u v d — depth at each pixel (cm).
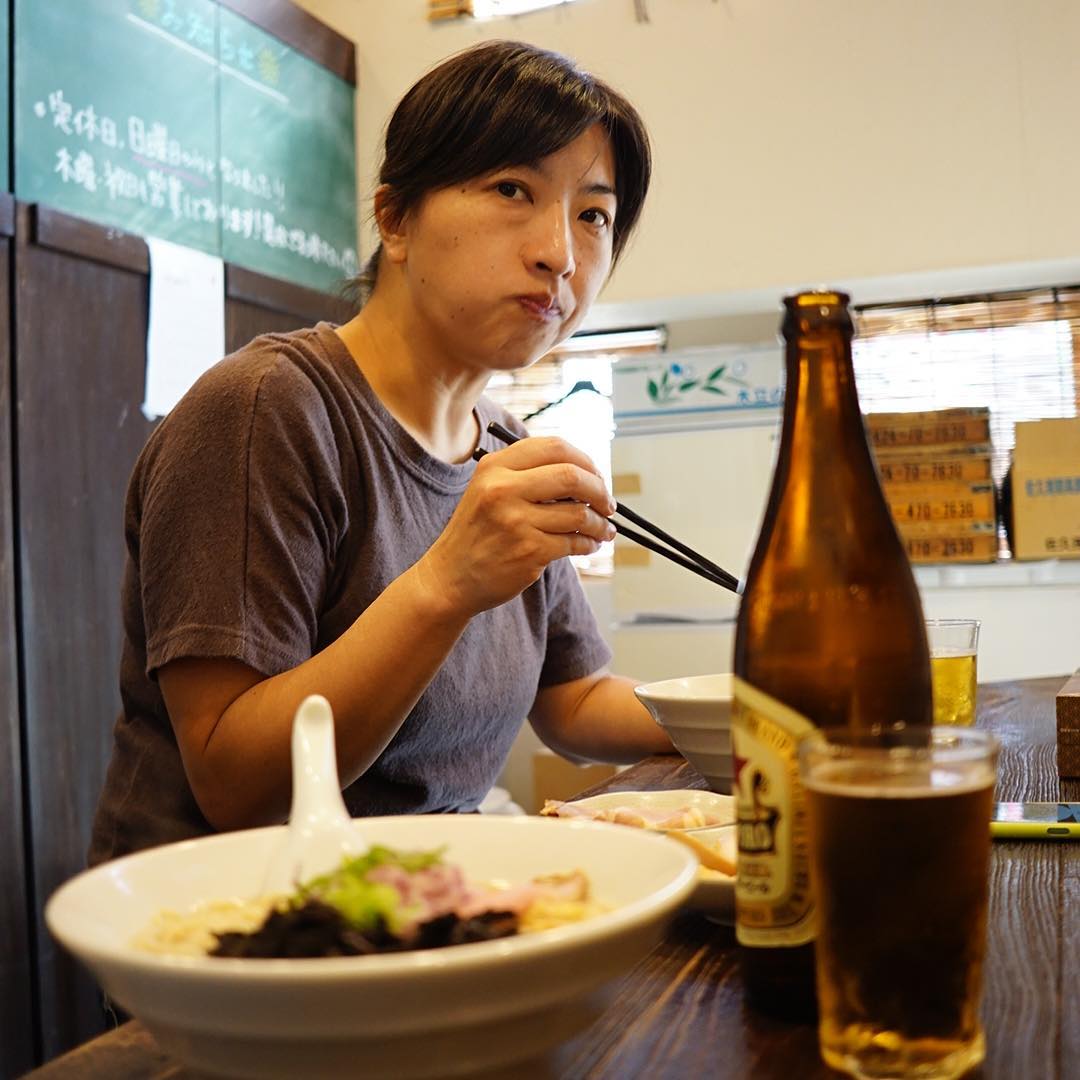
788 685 56
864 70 333
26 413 258
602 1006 47
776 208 340
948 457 319
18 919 253
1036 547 313
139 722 136
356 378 133
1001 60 322
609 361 408
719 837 77
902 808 46
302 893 49
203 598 114
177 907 55
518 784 390
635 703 151
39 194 270
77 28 281
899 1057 46
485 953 40
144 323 291
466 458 153
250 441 120
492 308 128
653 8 352
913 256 329
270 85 346
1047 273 336
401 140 129
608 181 132
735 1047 54
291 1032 40
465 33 376
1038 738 138
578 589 164
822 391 58
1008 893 75
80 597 271
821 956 49
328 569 127
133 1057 57
